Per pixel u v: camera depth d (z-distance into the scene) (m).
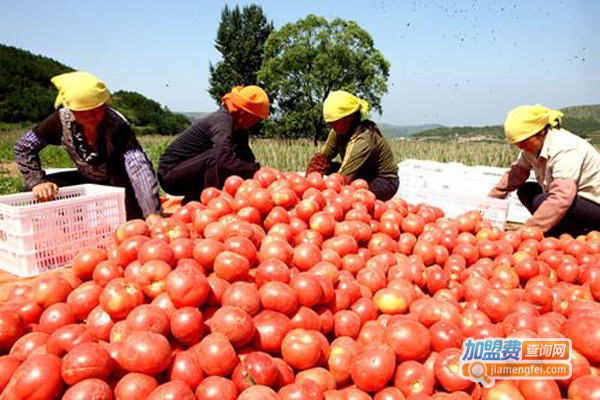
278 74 54.53
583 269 3.49
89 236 4.60
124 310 2.32
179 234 3.00
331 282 2.73
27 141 5.01
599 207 5.04
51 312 2.43
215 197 3.81
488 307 2.88
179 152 5.94
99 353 1.95
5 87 63.59
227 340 2.11
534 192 6.11
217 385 1.96
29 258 4.12
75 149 5.11
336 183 4.23
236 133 5.84
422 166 8.22
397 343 2.33
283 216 3.45
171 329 2.18
